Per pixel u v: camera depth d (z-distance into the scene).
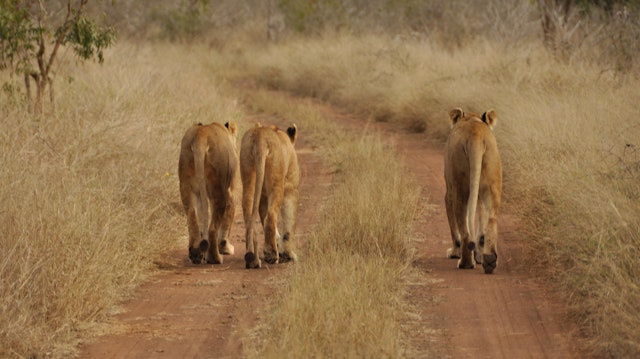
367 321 16.92
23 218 19.05
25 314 16.94
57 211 20.17
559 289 20.39
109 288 19.83
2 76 43.97
